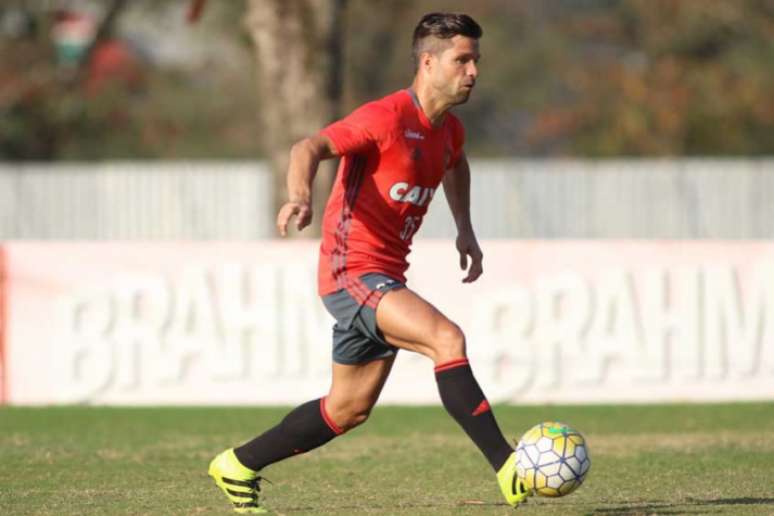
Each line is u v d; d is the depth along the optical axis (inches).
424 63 808.3
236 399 1699.1
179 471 1112.8
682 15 4520.2
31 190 2847.0
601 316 1700.3
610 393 1700.3
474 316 1702.8
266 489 1007.0
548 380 1701.5
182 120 4709.6
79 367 1707.7
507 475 776.3
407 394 1706.4
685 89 4313.5
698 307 1699.1
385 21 4655.5
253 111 4776.1
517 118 5418.3
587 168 2765.7
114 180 2837.1
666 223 2765.7
